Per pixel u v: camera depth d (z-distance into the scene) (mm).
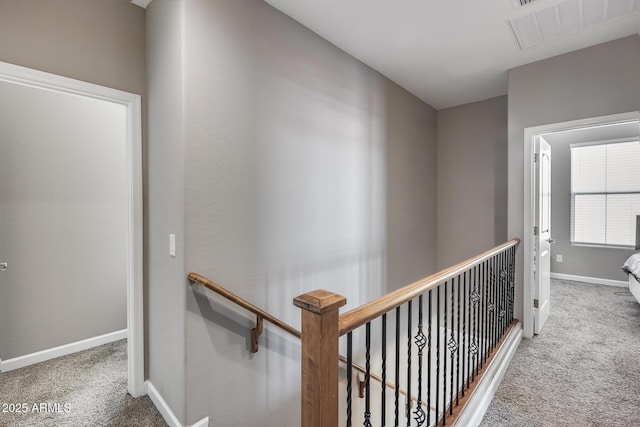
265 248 2014
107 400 2037
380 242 3109
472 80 3248
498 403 1967
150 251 2035
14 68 1604
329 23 2260
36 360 2492
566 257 5141
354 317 956
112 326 2900
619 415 1849
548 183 3320
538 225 2936
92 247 2789
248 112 1913
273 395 2035
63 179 2629
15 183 2395
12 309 2393
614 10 2102
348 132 2705
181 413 1668
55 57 1730
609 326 3180
